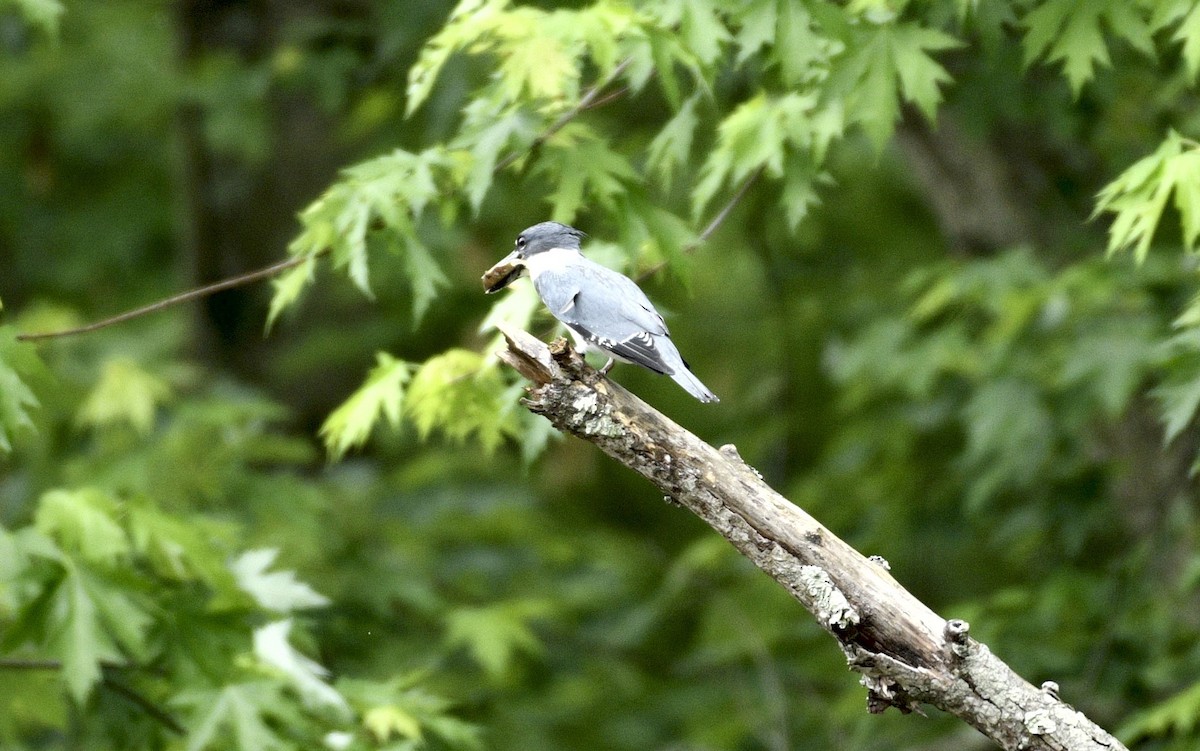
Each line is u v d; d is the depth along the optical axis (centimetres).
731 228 1769
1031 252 1236
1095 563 1311
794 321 1752
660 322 766
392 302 1609
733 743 1432
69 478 1241
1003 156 1324
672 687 1562
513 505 1526
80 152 2128
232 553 927
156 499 1184
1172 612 1130
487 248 1587
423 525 1472
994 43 793
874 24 768
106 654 748
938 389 1443
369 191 743
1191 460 1073
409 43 1238
